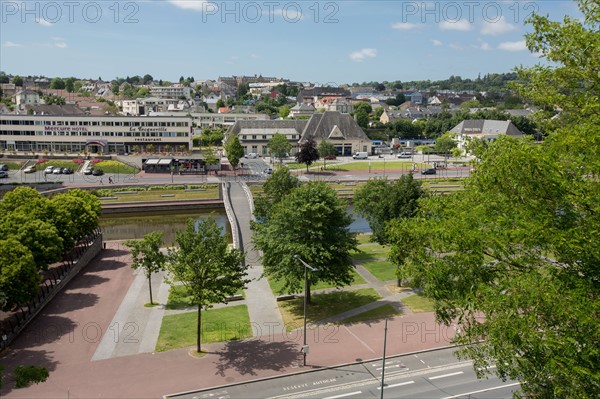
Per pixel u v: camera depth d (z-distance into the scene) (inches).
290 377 1632.6
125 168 6018.7
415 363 1728.6
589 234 736.3
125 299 2309.3
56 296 2338.8
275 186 3233.3
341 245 2121.1
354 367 1701.5
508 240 821.2
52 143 6776.6
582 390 676.1
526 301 762.2
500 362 865.5
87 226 2913.4
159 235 2303.2
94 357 1754.4
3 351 1777.8
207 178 5644.7
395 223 1144.2
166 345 1852.9
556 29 906.7
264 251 2235.5
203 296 1737.2
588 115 873.5
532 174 789.9
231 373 1654.8
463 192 1063.0
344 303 2262.6
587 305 700.0
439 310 1038.4
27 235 2192.4
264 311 2182.6
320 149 6909.5
